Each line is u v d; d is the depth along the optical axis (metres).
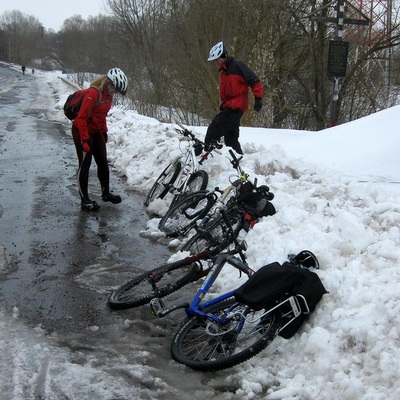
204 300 4.47
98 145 7.04
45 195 7.62
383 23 21.34
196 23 18.38
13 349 3.65
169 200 7.03
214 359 3.62
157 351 3.76
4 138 12.93
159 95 21.12
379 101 21.78
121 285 4.73
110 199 7.28
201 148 7.04
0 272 4.91
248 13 17.83
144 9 28.81
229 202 5.02
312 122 22.81
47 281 4.79
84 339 3.86
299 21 20.67
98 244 5.78
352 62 21.50
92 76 39.94
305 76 22.58
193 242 5.12
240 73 7.54
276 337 3.71
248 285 3.69
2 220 6.38
